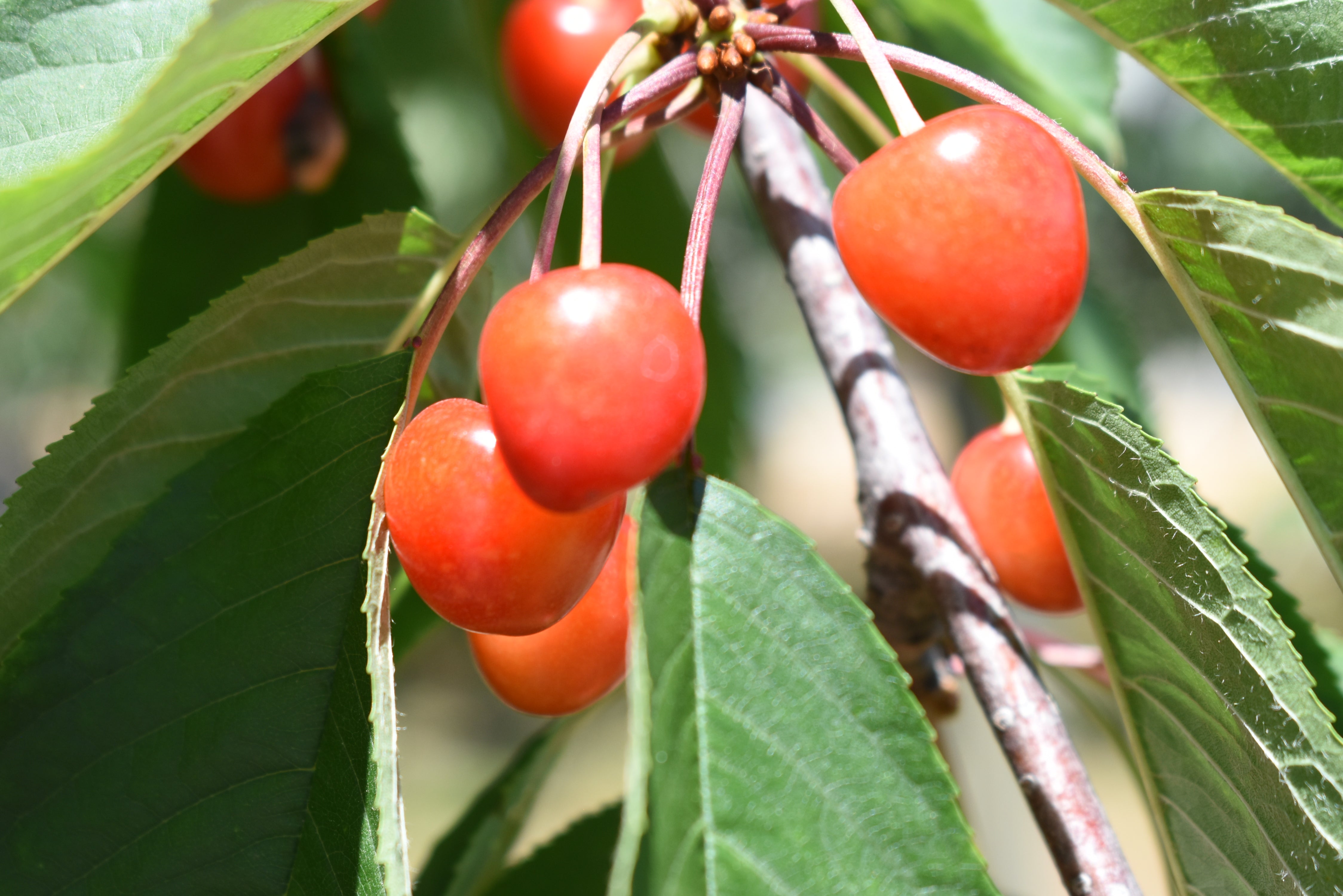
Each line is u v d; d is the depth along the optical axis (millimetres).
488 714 2232
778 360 2447
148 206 410
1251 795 320
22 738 313
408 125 696
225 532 319
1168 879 352
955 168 295
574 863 386
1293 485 321
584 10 405
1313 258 302
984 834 562
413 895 373
